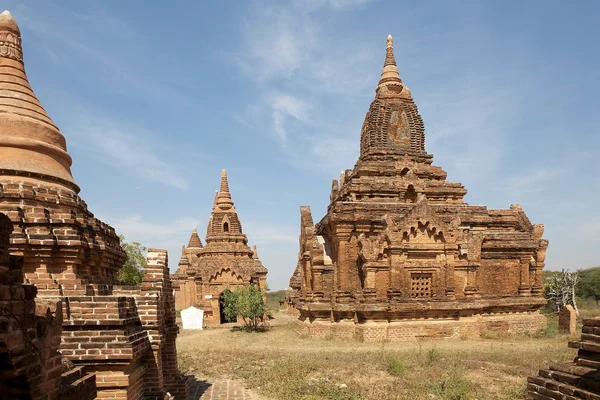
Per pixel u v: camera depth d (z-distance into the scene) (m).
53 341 5.45
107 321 8.29
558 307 46.47
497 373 16.84
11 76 10.70
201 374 17.86
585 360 8.45
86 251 10.26
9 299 4.35
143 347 9.25
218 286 44.16
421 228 28.16
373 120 34.44
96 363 8.14
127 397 8.32
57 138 11.06
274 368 18.06
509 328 29.16
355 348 23.92
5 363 4.33
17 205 9.37
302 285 32.72
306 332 29.11
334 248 29.94
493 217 32.03
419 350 22.20
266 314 46.31
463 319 27.80
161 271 11.61
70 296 8.64
